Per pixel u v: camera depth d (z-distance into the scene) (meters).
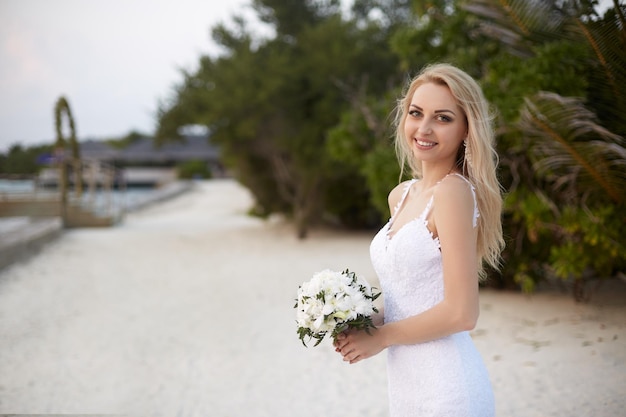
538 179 6.13
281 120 12.55
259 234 13.86
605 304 6.20
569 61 5.44
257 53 13.22
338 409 4.04
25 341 5.75
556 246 6.34
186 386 4.57
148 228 15.51
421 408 1.95
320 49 12.26
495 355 4.80
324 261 10.05
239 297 7.52
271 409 4.09
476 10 6.02
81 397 4.37
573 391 3.97
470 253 1.79
